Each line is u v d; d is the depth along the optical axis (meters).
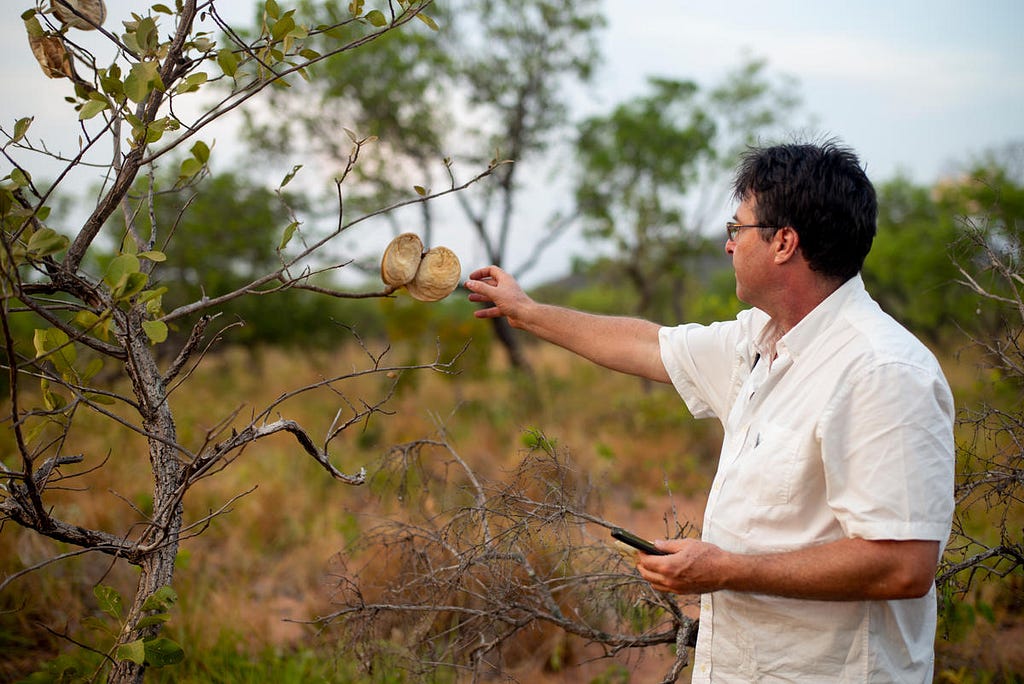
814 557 1.51
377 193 10.52
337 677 3.03
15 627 3.37
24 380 5.99
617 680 3.40
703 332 2.07
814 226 1.62
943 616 2.53
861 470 1.50
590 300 19.09
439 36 10.84
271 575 4.52
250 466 6.23
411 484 3.06
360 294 1.79
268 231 10.55
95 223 1.67
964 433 2.84
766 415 1.68
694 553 1.55
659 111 12.54
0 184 1.60
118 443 5.96
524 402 9.12
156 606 1.69
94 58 1.70
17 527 3.94
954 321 2.53
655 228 13.19
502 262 11.47
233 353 11.17
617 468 6.73
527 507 2.23
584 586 2.59
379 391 9.19
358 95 10.27
